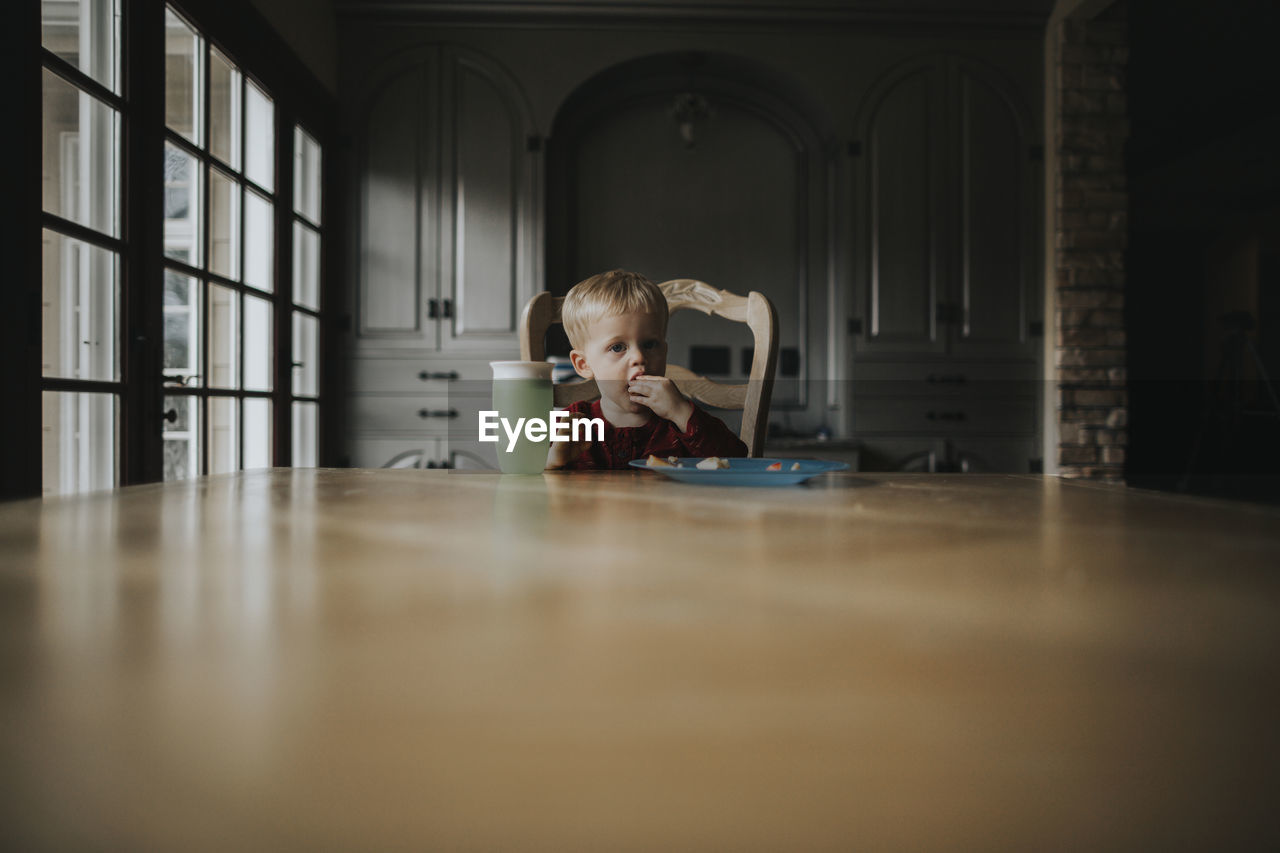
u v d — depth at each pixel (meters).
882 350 3.27
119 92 1.81
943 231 3.27
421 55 3.19
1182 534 0.42
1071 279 3.24
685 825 0.13
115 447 1.81
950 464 3.27
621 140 3.58
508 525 0.44
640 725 0.15
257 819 0.13
